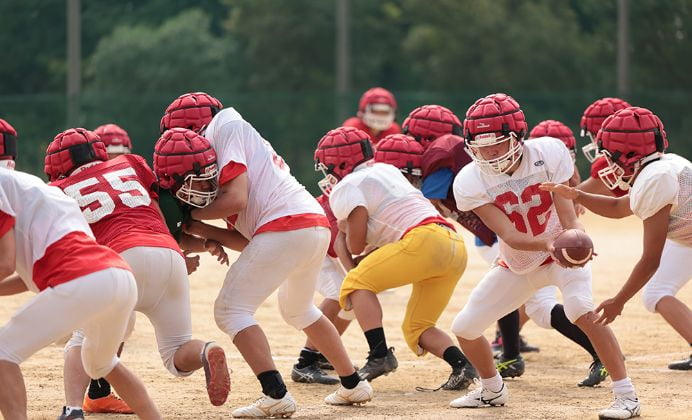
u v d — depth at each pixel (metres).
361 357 24.39
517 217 18.12
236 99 74.62
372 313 19.84
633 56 92.12
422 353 20.56
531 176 17.97
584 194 17.30
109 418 18.23
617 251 45.69
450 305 32.06
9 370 14.75
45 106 71.50
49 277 14.91
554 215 18.33
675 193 16.59
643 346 25.80
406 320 20.44
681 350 25.28
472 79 102.06
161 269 16.58
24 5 102.38
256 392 20.52
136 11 108.62
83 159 17.34
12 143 15.90
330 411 18.55
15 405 14.72
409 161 21.64
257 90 103.88
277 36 103.94
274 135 74.38
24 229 15.03
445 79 102.94
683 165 17.34
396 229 19.86
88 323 15.17
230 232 18.64
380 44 105.94
